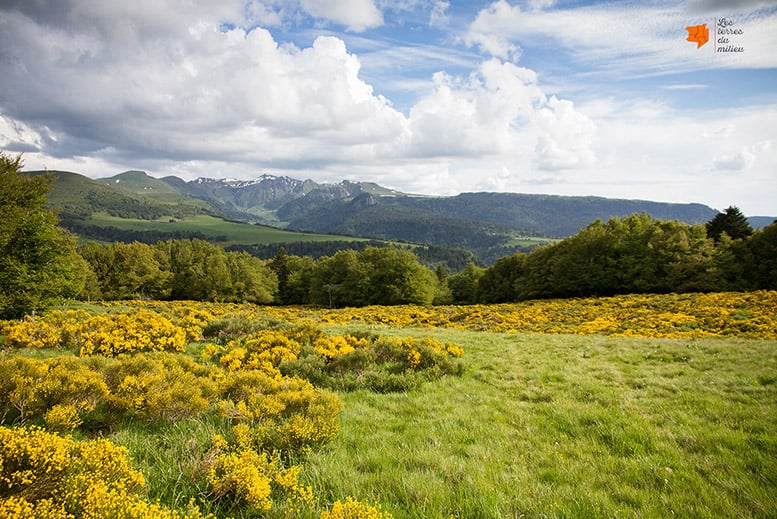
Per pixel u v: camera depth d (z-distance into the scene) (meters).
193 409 6.09
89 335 11.72
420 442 5.88
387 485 4.38
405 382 9.57
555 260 61.03
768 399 7.64
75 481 3.10
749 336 17.28
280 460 4.87
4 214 16.59
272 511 3.61
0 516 2.67
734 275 44.88
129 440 5.02
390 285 66.69
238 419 6.06
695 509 4.13
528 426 6.71
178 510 3.37
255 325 16.38
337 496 4.09
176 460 4.43
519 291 65.50
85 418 5.72
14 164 17.98
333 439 5.79
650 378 9.70
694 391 8.53
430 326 29.31
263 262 98.19
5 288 16.80
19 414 5.39
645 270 50.88
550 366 11.62
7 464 3.21
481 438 6.15
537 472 4.99
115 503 2.99
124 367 7.41
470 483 4.48
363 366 10.91
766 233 45.00
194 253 90.75
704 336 17.75
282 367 10.03
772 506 4.14
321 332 14.02
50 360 7.35
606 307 33.72
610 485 4.70
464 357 13.41
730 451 5.53
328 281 74.38
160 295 74.62
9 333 11.95
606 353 13.40
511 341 17.08
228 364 10.40
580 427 6.67
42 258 18.78
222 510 3.69
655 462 5.29
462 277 89.25
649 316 26.20
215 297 72.50
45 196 19.03
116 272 69.94
